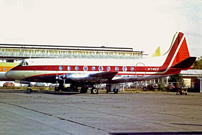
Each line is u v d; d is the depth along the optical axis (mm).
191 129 13922
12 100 27828
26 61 43875
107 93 47406
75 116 17438
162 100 32812
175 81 73188
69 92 46625
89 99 31406
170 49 49875
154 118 17422
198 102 30953
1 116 16484
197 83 68062
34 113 18234
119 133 12625
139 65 47719
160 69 48531
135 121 16047
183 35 50844
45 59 44594
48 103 25391
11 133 11906
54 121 15320
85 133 12398
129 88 76812
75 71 44531
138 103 27750
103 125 14516
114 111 20516
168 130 13531
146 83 76625
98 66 45625
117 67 46531
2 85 78938
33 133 12023
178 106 25719
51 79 44250
